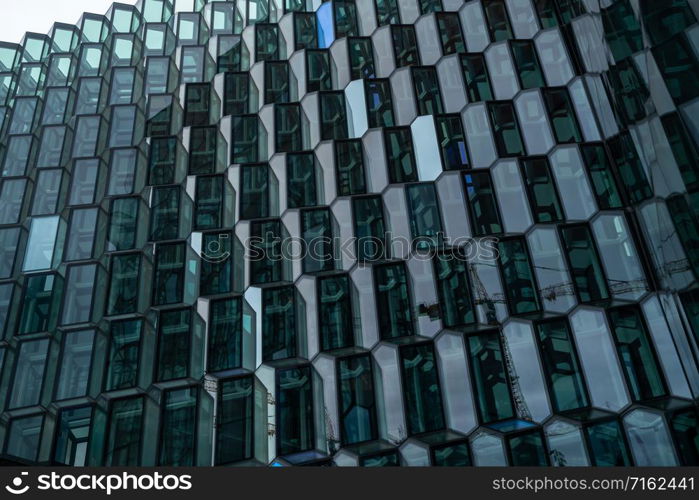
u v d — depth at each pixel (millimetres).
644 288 11594
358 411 11781
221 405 12383
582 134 14203
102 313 14625
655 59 7637
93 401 13109
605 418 10477
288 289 14109
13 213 18094
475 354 11797
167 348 13656
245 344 13516
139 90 21422
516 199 13734
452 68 16641
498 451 10570
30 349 14359
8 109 22641
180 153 18672
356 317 13148
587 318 11664
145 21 24641
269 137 17594
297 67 19328
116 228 16453
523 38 16625
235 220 15930
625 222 12375
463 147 15062
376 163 15539
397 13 19406
